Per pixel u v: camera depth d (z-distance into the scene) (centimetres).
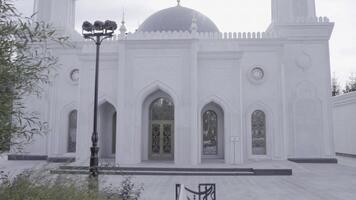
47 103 1906
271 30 1966
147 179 1213
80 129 1616
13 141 352
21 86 324
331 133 1788
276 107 1731
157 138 1698
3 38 308
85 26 949
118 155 1533
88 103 1630
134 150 1548
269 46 1770
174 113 1612
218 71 1596
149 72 1588
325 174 1359
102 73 1647
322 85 1819
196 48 1567
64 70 1900
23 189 356
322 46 1841
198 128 1562
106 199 485
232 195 918
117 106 1572
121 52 1590
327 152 1775
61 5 2023
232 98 1572
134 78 1591
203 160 1659
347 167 1608
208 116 1764
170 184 1102
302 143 1784
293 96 1814
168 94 1656
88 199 410
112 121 1830
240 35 1786
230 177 1270
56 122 1875
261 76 1761
